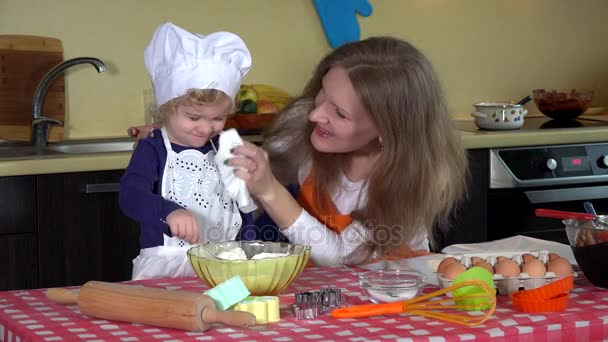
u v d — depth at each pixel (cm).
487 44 385
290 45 352
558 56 398
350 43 200
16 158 270
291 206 191
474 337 132
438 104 199
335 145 194
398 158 191
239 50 211
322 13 353
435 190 198
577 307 148
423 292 160
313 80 208
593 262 159
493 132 324
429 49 375
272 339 131
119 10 327
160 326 138
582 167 333
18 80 313
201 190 218
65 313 148
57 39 319
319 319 142
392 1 366
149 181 209
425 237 205
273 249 167
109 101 330
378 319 142
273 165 213
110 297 141
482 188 321
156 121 220
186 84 206
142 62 332
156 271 209
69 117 326
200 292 162
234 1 342
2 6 313
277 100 334
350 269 182
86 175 277
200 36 210
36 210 272
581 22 401
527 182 325
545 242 195
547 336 136
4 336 143
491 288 143
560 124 354
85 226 279
